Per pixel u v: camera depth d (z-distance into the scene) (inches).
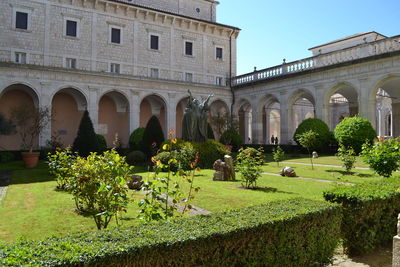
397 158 378.0
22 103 1134.4
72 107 1305.4
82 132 856.3
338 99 1897.1
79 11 1250.6
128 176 244.2
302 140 749.9
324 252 192.7
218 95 1534.2
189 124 781.3
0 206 361.7
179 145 690.2
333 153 1045.2
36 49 1155.9
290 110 1304.1
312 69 1178.6
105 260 118.2
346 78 1079.6
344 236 215.3
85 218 299.3
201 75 1552.7
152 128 961.5
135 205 346.6
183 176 255.1
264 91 1406.3
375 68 994.1
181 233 145.6
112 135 1398.9
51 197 407.2
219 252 147.6
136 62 1371.8
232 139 1310.3
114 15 1330.0
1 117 1084.5
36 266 106.4
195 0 1620.3
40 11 1171.9
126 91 1270.9
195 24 1537.9
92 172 244.8
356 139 863.7
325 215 194.2
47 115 1032.2
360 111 1034.1
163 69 1441.9
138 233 145.9
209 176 589.3
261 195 392.5
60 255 116.1
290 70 1296.8
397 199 238.8
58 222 286.0
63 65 1204.5
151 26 1424.7
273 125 2154.3
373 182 280.7
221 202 356.8
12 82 1035.9
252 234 157.9
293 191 420.8
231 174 538.9
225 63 1640.0
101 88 1211.9
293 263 174.9
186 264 137.3
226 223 162.9
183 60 1503.4
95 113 1192.8
